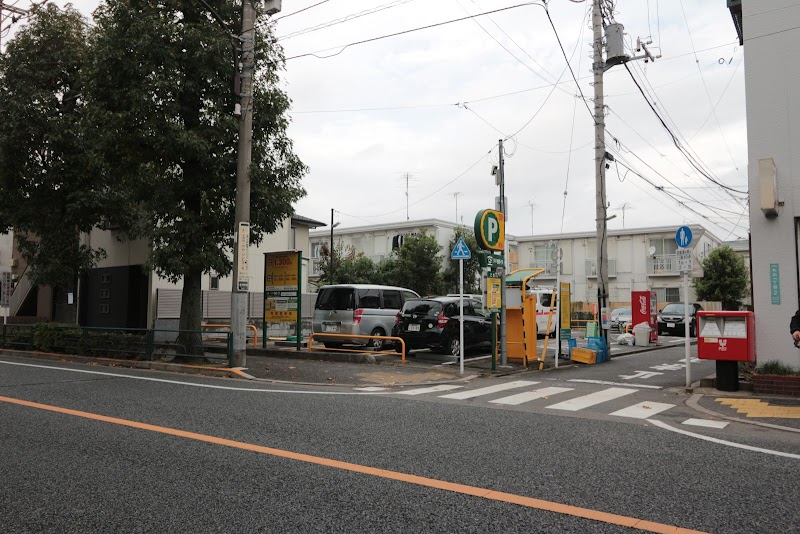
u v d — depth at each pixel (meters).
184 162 12.40
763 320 9.09
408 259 36.31
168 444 5.30
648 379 11.01
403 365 12.34
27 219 16.06
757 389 8.69
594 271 42.53
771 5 9.29
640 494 4.00
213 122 12.12
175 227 12.27
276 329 23.02
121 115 11.34
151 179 12.34
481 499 3.88
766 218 9.12
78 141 15.68
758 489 4.12
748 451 5.26
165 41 11.77
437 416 6.82
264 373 11.09
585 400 8.41
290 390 8.98
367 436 5.69
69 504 3.76
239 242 11.73
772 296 9.02
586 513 3.63
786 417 6.96
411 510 3.67
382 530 3.34
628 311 31.95
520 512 3.64
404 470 4.54
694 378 11.09
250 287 22.94
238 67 11.74
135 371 11.52
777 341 8.97
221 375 11.09
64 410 6.94
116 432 5.79
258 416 6.67
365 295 14.91
